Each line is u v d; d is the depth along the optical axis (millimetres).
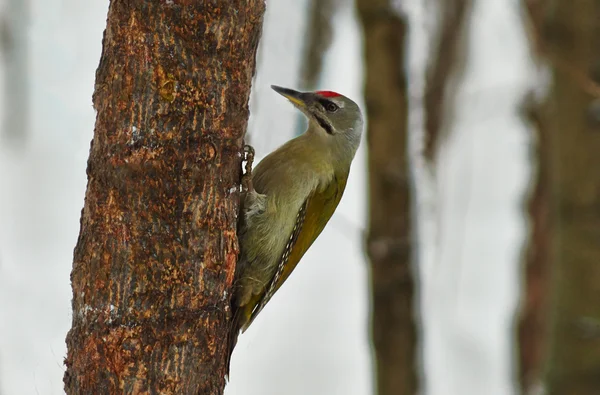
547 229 12883
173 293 7598
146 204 7527
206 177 7715
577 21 11781
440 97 13719
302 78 13742
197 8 7535
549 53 11992
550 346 12047
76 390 7617
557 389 11906
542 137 14023
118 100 7508
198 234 7703
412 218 13391
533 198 14281
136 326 7488
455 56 13781
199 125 7648
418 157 13672
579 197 11789
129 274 7508
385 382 13367
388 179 13242
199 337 7723
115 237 7527
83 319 7598
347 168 11719
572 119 11844
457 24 13719
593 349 11664
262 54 13141
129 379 7477
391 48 13258
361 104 13586
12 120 15875
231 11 7664
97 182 7598
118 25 7516
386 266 13320
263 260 10406
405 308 13344
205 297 7758
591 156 11742
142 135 7504
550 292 12164
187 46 7551
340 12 14266
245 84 7926
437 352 14711
